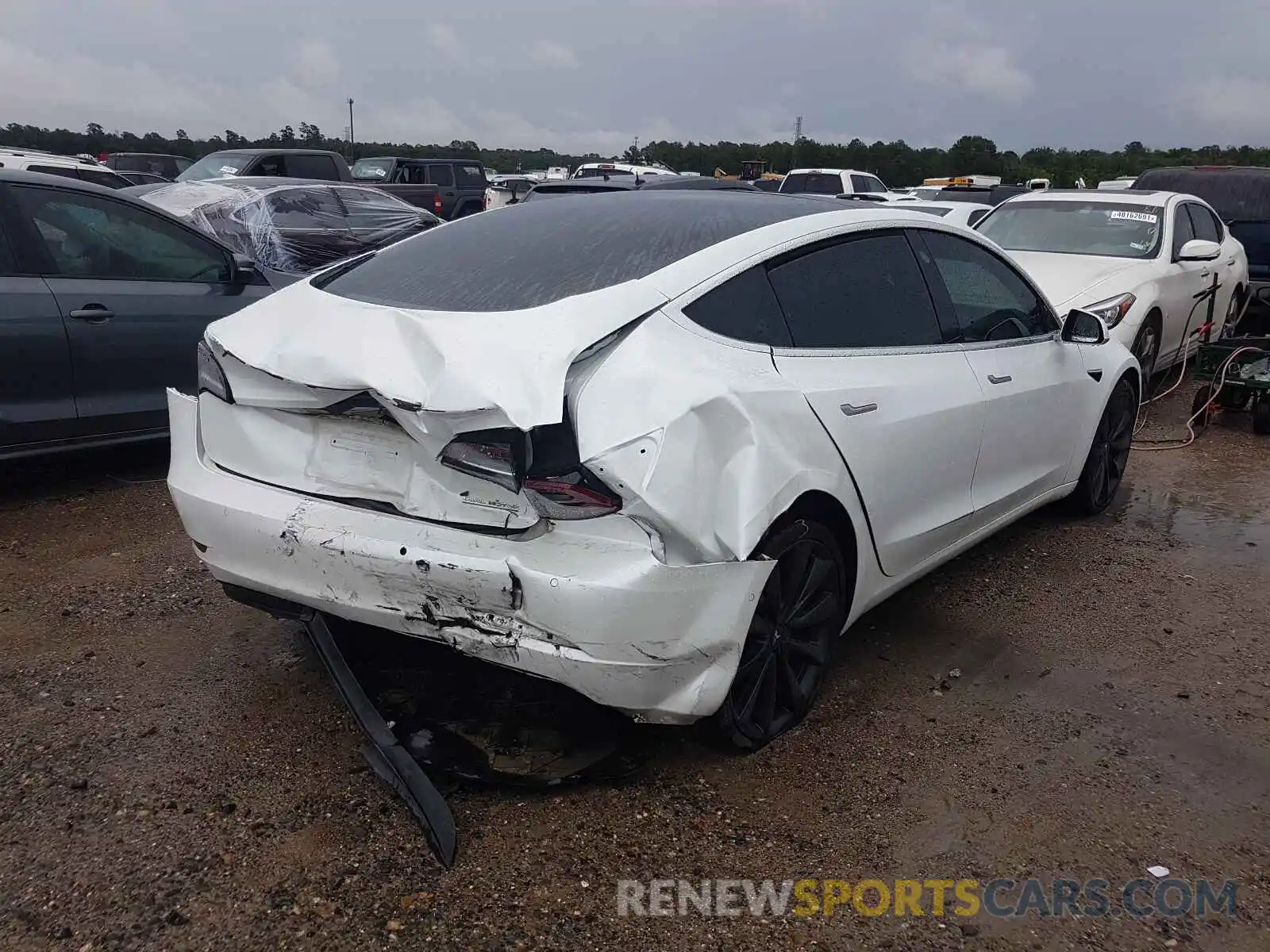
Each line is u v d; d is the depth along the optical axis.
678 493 2.42
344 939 2.27
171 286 5.48
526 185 24.22
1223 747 3.15
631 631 2.40
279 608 2.96
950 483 3.68
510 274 2.93
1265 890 2.50
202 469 2.96
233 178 10.76
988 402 3.82
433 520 2.54
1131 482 6.05
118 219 5.34
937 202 12.46
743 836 2.65
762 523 2.63
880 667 3.62
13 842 2.55
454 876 2.47
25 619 3.81
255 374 2.75
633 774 2.86
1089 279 7.55
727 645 2.61
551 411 2.31
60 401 5.04
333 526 2.63
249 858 2.52
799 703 3.08
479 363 2.38
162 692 3.30
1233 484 6.05
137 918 2.31
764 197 3.66
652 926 2.34
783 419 2.79
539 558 2.38
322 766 2.91
